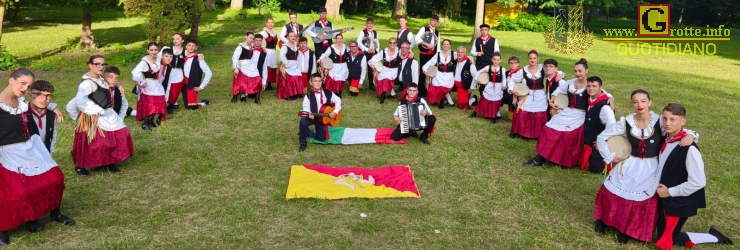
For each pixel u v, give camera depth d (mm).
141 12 16281
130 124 8578
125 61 15148
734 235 5258
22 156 4738
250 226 5160
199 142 7805
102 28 24766
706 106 11188
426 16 40938
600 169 6816
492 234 5145
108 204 5633
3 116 4629
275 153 7418
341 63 10945
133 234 4977
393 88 11414
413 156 7414
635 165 4926
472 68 10062
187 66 9461
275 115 9438
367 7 41344
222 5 38188
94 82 6195
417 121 7730
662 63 18453
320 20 11781
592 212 5711
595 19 48531
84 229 5062
